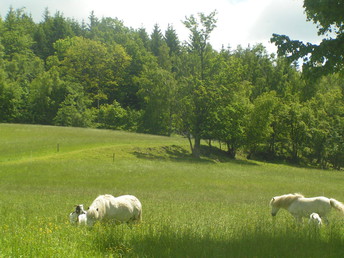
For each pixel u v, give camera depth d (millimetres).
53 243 8930
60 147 57094
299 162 86438
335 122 85000
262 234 10273
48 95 107688
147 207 20922
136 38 171500
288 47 14719
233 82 72125
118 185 34750
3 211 17297
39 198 24375
